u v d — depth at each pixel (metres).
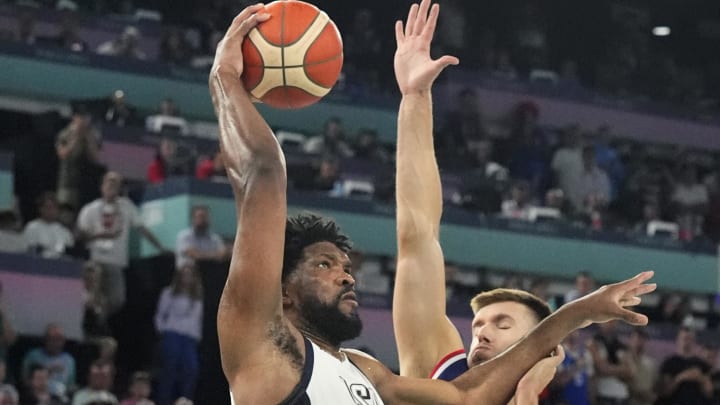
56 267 17.20
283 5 5.20
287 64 5.10
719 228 27.14
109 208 18.17
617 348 18.70
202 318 16.78
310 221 4.95
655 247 23.64
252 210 4.55
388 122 26.72
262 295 4.52
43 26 25.11
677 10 34.16
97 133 20.98
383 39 29.20
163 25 26.77
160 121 22.64
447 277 20.56
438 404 5.26
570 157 25.81
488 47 29.45
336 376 4.66
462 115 26.33
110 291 17.81
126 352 18.31
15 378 16.56
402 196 6.38
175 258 18.92
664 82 31.95
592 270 23.05
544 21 31.42
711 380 19.03
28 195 20.30
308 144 23.70
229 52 5.04
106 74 24.09
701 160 29.78
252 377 4.53
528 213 23.20
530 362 5.41
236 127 4.71
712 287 24.03
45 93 23.53
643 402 18.52
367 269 20.62
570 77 30.30
